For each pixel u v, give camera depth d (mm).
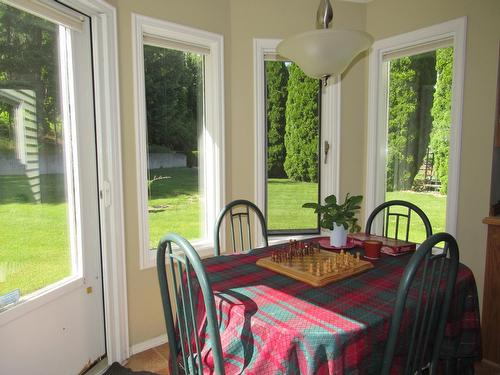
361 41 1229
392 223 2686
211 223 2520
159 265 1185
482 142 2055
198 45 2344
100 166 1910
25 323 1535
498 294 1900
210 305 954
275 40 2480
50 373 1670
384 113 2682
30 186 1582
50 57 1666
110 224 1968
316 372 935
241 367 1065
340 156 2668
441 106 2342
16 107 1512
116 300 2010
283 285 1299
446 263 1411
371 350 1013
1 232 1460
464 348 1362
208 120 2488
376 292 1229
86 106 1854
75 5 1725
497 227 1880
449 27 2162
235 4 2436
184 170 2438
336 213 1754
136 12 1999
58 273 1735
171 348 1253
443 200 2381
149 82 2217
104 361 2004
